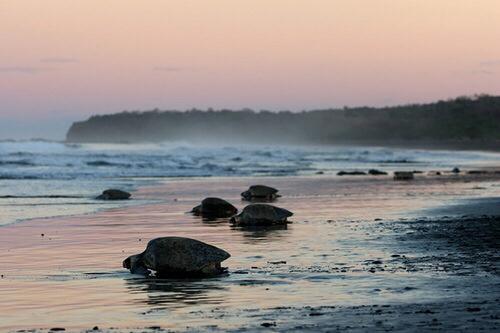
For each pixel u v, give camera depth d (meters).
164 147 162.88
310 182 72.00
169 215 41.03
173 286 20.84
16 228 34.69
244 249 27.72
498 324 15.29
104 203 48.66
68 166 91.06
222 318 16.61
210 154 137.12
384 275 21.83
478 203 47.25
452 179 77.00
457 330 14.83
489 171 93.94
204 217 40.06
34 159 101.25
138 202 49.75
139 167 93.75
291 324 15.78
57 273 23.09
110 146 155.50
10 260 25.61
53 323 16.47
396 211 42.41
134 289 20.45
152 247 23.03
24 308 18.08
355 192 58.97
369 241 29.52
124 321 16.55
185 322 16.28
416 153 164.62
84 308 18.03
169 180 74.19
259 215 35.81
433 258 24.88
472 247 27.41
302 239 30.42
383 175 84.50
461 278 21.06
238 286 20.69
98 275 22.75
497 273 21.83
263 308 17.69
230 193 58.16
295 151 166.38
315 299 18.67
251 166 105.06
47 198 51.91
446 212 41.25
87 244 29.52
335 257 25.56
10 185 62.97
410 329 15.02
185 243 23.00
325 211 42.88
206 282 21.39
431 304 17.59
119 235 32.28
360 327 15.31
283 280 21.44
